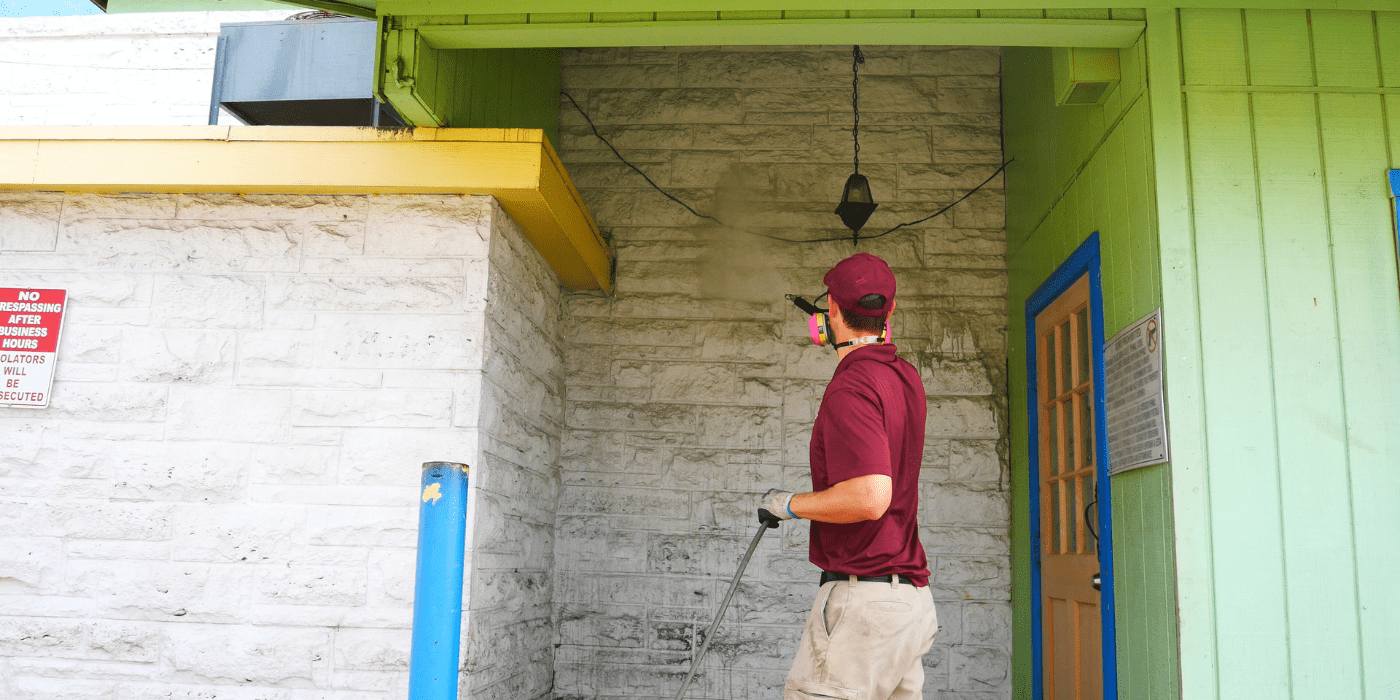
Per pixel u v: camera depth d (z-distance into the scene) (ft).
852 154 16.25
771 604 14.85
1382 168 9.78
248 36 14.06
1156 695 9.53
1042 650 13.51
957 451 15.19
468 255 11.34
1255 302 9.52
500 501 11.98
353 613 10.70
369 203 11.51
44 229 11.62
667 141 16.46
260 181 11.33
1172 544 9.21
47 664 10.74
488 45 11.05
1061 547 12.88
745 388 15.51
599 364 15.69
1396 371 9.40
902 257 15.83
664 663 14.80
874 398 6.96
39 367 11.29
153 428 11.16
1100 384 11.25
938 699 14.53
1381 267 9.60
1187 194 9.71
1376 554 9.11
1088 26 10.15
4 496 11.06
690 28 10.55
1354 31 10.05
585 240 14.12
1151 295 9.80
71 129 11.51
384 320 11.27
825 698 6.74
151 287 11.46
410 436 11.02
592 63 16.80
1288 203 9.71
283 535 10.88
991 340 15.52
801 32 10.62
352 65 13.65
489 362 11.43
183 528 10.95
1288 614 9.02
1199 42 10.02
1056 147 13.09
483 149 11.28
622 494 15.28
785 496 7.23
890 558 6.91
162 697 10.65
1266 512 9.17
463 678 10.47
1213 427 9.30
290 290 11.39
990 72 16.46
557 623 14.97
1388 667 8.93
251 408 11.17
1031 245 14.32
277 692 10.61
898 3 10.29
